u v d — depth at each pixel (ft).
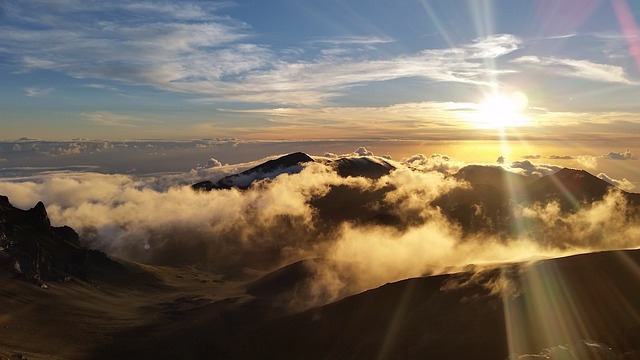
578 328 343.67
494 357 338.13
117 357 465.88
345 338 418.51
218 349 464.65
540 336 345.31
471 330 370.94
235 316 558.15
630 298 360.89
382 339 398.42
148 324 562.25
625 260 409.90
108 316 579.07
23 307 543.39
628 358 258.78
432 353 363.76
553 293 382.01
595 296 370.12
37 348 452.35
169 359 460.14
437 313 402.93
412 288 446.60
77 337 502.79
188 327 535.60
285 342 441.27
